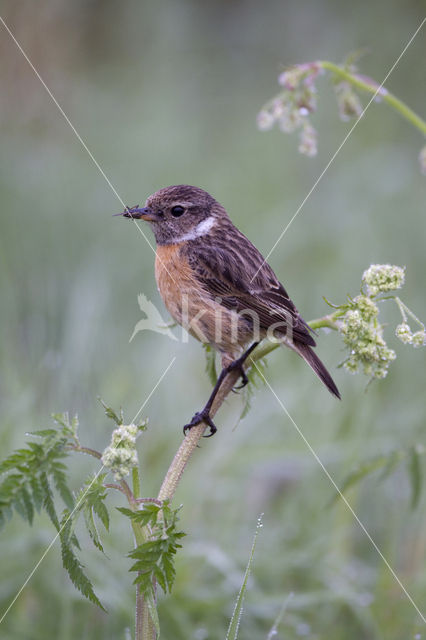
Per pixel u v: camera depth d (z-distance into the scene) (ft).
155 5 86.89
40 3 73.36
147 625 18.01
